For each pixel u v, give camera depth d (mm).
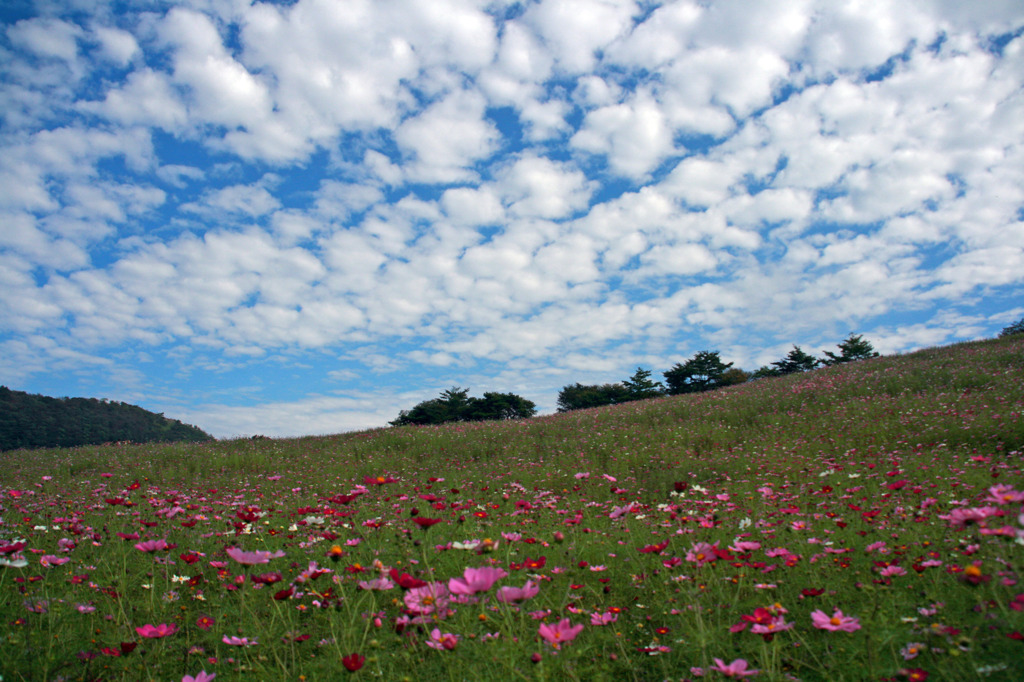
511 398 36250
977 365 13172
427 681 1869
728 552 2594
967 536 2699
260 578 2256
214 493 6828
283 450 12547
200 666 2121
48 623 2352
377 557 2977
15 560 2225
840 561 2721
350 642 2086
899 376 13258
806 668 1879
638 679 1931
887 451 7457
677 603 2387
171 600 2564
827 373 17172
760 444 8883
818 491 5176
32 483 8273
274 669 2047
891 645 1763
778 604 2057
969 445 7215
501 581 2443
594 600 2598
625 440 10211
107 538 3766
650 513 4465
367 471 9047
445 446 11641
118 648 2117
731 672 1611
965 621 1884
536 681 1724
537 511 4500
